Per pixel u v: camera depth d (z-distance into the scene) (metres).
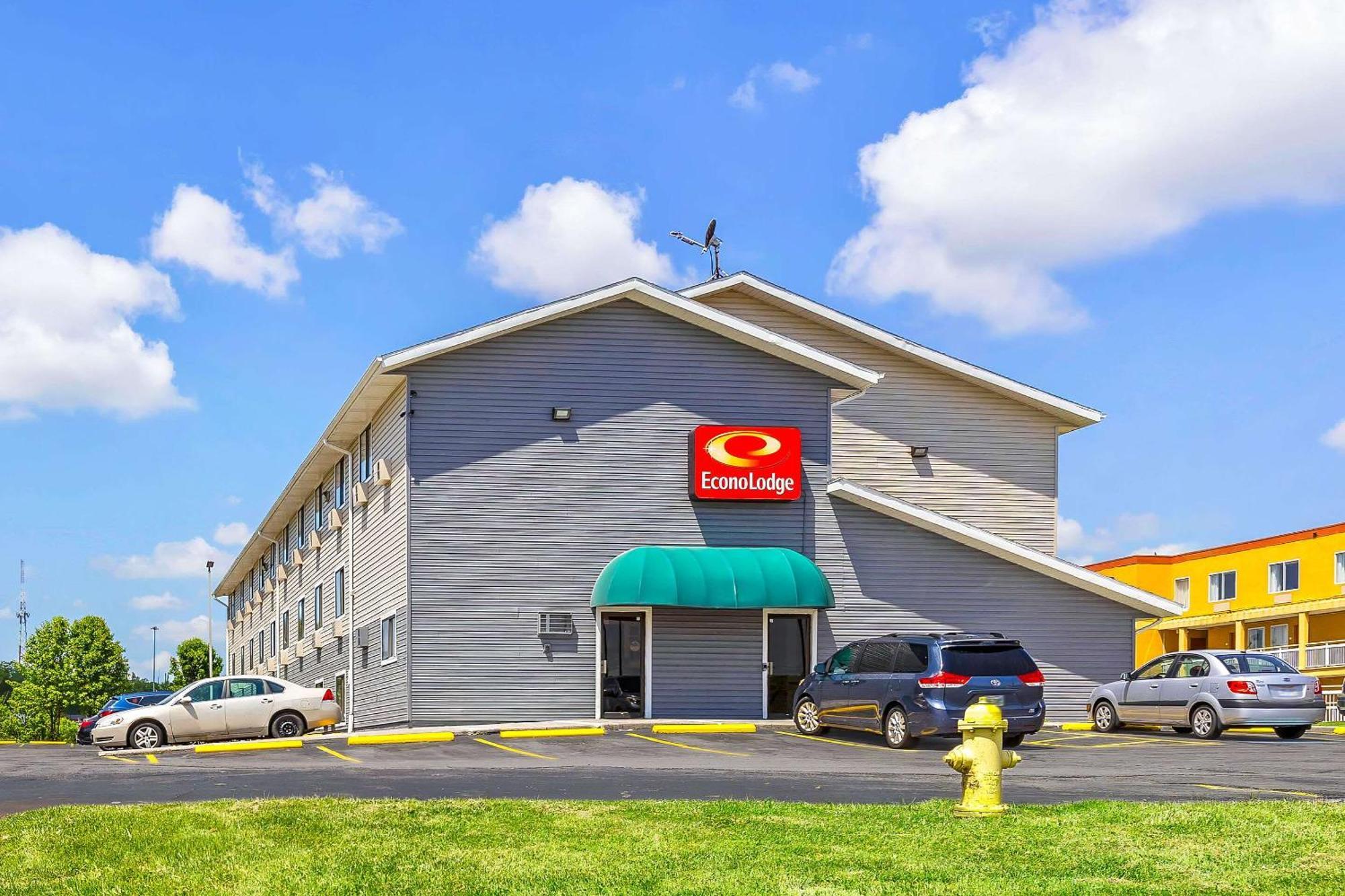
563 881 10.31
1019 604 31.44
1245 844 11.14
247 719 28.97
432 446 29.19
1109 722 28.47
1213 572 59.84
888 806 13.63
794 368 31.27
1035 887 9.87
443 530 29.03
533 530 29.44
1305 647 52.41
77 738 41.16
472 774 17.77
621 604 28.44
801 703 26.73
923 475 34.72
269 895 10.05
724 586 28.73
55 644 84.31
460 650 28.78
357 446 35.78
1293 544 55.00
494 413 29.58
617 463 30.03
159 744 28.48
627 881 10.28
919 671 23.42
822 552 30.88
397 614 29.83
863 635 30.77
